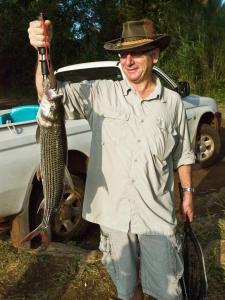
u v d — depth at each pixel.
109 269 3.04
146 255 2.88
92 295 3.84
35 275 4.11
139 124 2.77
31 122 4.30
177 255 2.89
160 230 2.81
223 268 4.11
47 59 2.42
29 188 4.21
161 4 18.45
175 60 15.02
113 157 2.81
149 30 2.74
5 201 4.07
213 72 14.67
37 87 2.54
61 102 2.29
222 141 9.45
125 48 2.68
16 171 4.07
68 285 3.94
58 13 20.42
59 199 2.42
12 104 17.27
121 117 2.78
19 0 21.47
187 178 3.08
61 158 2.33
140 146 2.77
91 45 19.45
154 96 2.79
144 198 2.79
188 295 3.11
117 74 6.10
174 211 2.94
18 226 4.27
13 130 4.11
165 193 2.86
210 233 4.78
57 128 2.29
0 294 3.85
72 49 20.94
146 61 2.74
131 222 2.82
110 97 2.81
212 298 3.75
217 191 6.53
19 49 20.91
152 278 2.91
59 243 4.62
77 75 6.32
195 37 15.42
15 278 4.07
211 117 7.81
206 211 5.58
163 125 2.79
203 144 7.67
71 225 4.78
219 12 15.55
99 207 2.92
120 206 2.84
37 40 2.39
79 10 20.39
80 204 4.83
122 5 19.91
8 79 21.31
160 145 2.78
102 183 2.88
